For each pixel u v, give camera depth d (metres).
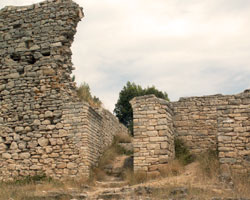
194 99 22.55
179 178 17.89
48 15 22.48
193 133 22.09
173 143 21.56
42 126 21.12
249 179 16.91
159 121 20.33
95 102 25.38
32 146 21.00
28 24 22.66
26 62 22.23
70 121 20.77
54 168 20.39
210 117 22.09
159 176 19.28
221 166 17.95
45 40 22.22
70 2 22.42
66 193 16.36
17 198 15.71
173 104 22.72
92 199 15.50
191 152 21.80
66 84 21.77
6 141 21.42
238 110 18.47
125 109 45.62
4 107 21.94
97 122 22.81
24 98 21.75
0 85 22.27
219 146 18.25
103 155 23.08
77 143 20.39
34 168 20.67
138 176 19.55
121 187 17.83
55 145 20.69
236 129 18.28
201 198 14.44
